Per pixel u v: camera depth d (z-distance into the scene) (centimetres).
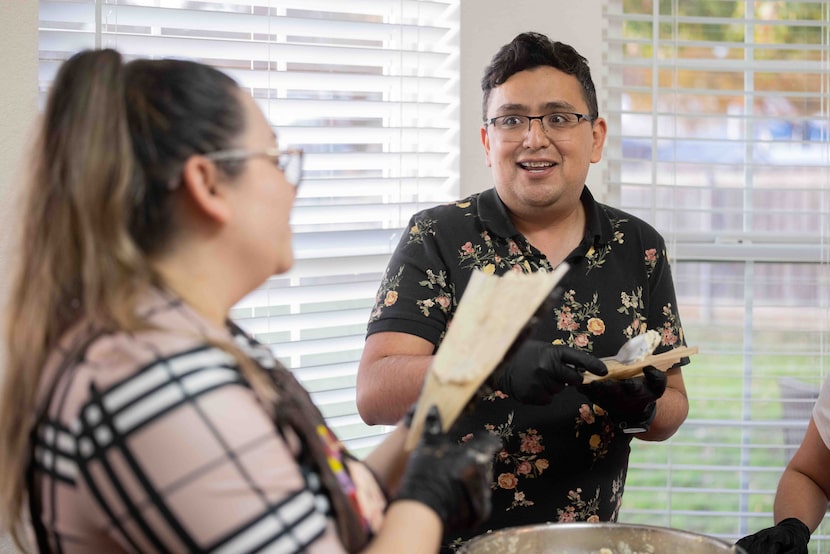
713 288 279
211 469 82
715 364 278
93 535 87
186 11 210
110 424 82
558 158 186
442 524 96
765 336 281
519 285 114
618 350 189
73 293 90
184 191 91
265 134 97
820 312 282
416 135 244
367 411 182
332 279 235
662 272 201
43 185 90
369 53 235
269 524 83
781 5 277
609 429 187
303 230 229
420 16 244
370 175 239
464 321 114
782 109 276
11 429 91
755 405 277
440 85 246
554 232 195
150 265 90
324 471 93
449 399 108
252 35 224
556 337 187
